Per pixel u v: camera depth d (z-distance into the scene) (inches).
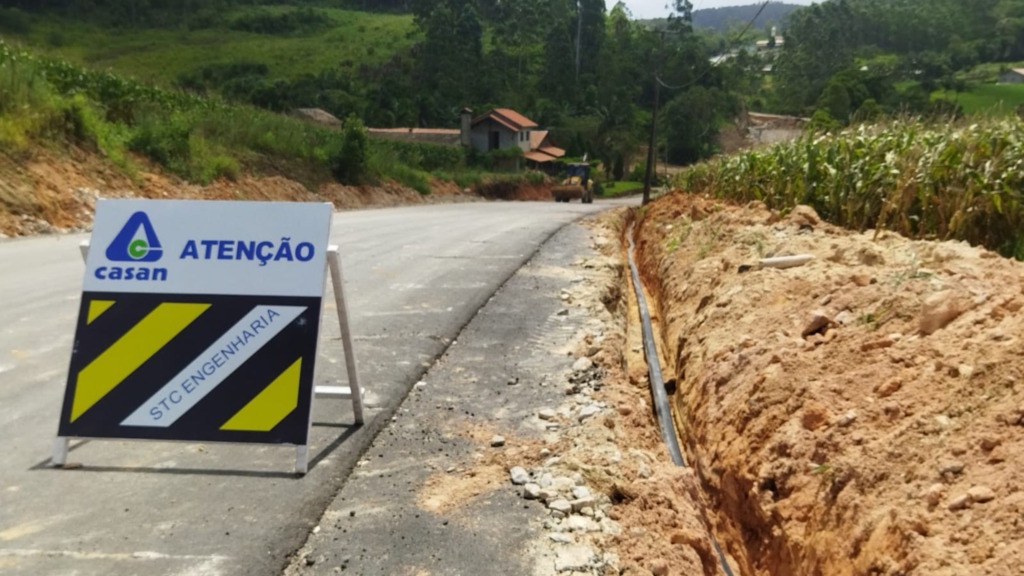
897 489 150.6
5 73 660.7
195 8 4256.9
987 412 151.0
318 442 194.2
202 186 836.0
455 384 245.6
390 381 242.7
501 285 410.3
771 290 286.5
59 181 626.2
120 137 797.9
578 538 151.9
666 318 397.7
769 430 198.7
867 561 144.0
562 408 224.8
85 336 177.0
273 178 1017.5
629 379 312.5
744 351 242.1
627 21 4884.4
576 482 173.0
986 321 182.9
